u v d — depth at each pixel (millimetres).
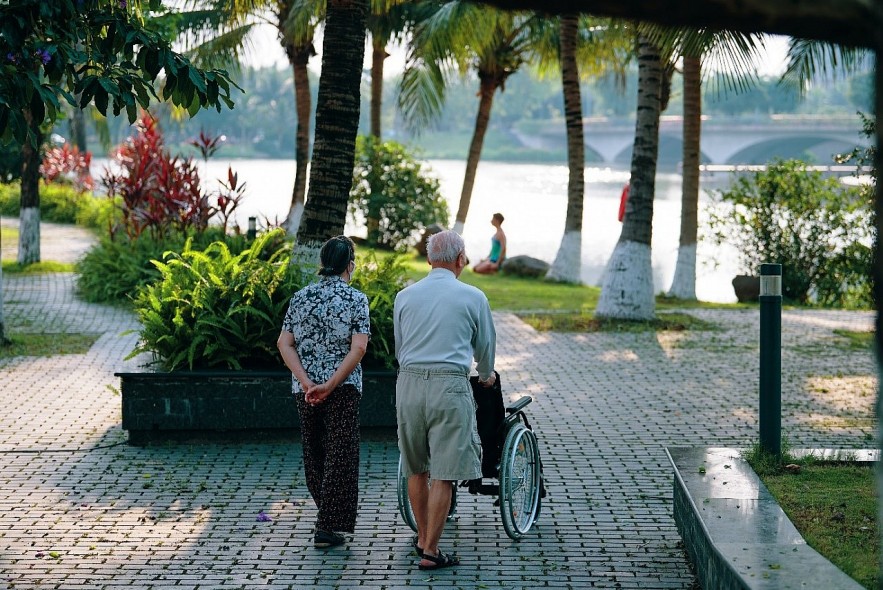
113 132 110438
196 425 8438
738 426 9367
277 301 8977
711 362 12703
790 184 22547
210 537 6301
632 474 7773
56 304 17297
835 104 161875
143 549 6078
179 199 19062
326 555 6008
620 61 27578
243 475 7664
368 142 29000
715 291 23531
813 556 4641
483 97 27672
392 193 28953
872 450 6684
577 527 6527
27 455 8180
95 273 18000
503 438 6215
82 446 8469
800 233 22547
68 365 12062
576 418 9656
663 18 2123
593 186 77188
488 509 6930
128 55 6098
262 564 5848
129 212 20125
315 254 10047
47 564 5809
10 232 31250
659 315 16750
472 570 5766
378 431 8648
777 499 5664
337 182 10062
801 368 12383
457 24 20281
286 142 166250
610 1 2094
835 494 5773
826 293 22516
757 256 22828
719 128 85688
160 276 17156
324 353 6020
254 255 9562
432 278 5852
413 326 5758
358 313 6008
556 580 5602
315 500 6270
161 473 7703
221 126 162000
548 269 24562
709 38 11656
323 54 10055
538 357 12961
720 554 4695
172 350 8703
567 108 23688
